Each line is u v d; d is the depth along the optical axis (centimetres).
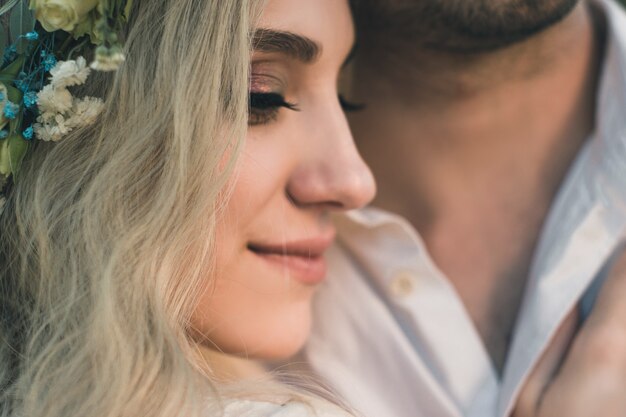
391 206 164
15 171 107
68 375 104
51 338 108
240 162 112
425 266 154
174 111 106
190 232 107
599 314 142
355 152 121
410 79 154
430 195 160
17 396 110
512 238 158
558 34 146
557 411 136
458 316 153
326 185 118
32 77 106
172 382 103
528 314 145
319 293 157
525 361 141
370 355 153
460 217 160
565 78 154
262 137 115
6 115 103
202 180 107
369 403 150
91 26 103
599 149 154
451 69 148
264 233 118
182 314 110
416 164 160
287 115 117
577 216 151
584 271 146
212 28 107
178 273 108
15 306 114
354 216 152
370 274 157
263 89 113
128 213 107
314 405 110
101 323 103
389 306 156
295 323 126
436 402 149
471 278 160
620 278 145
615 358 136
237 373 131
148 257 106
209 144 107
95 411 101
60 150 109
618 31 156
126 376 102
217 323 118
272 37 111
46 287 110
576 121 157
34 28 105
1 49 105
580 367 137
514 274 158
